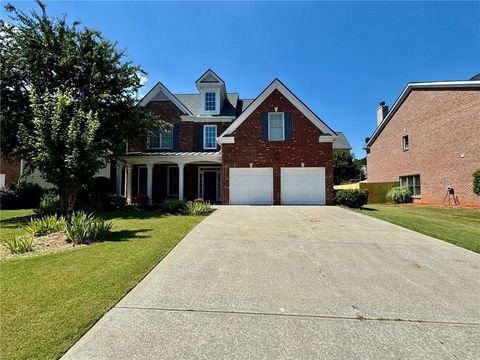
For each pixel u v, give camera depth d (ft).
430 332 10.64
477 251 21.03
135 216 39.99
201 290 14.17
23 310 11.62
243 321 11.29
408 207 57.00
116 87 51.34
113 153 52.85
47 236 25.66
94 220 26.43
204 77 66.90
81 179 26.08
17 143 45.62
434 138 63.46
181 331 10.51
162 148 65.21
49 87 47.98
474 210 49.55
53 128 24.85
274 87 56.44
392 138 80.69
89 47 49.75
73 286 14.11
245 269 17.17
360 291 14.21
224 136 56.29
